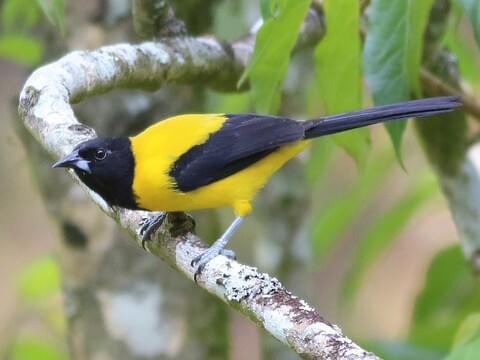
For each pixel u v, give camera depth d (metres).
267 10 8.42
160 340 12.23
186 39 10.12
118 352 12.23
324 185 17.73
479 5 7.48
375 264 20.30
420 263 20.22
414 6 8.50
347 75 9.48
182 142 9.52
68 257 12.34
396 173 19.05
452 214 11.95
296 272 14.27
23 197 18.83
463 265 12.48
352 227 19.56
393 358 11.41
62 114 9.05
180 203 9.55
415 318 12.64
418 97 9.50
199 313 12.43
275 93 9.35
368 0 9.83
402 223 12.64
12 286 18.12
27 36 12.82
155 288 12.20
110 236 12.13
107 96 12.27
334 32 9.20
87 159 9.17
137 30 10.22
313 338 6.48
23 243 19.02
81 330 12.39
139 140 9.45
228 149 9.55
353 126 9.45
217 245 9.55
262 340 13.83
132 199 9.38
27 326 14.77
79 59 9.30
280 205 14.13
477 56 13.98
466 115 11.49
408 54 8.66
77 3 12.11
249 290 7.17
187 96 12.65
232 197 9.70
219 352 12.64
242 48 10.57
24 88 9.22
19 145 13.08
